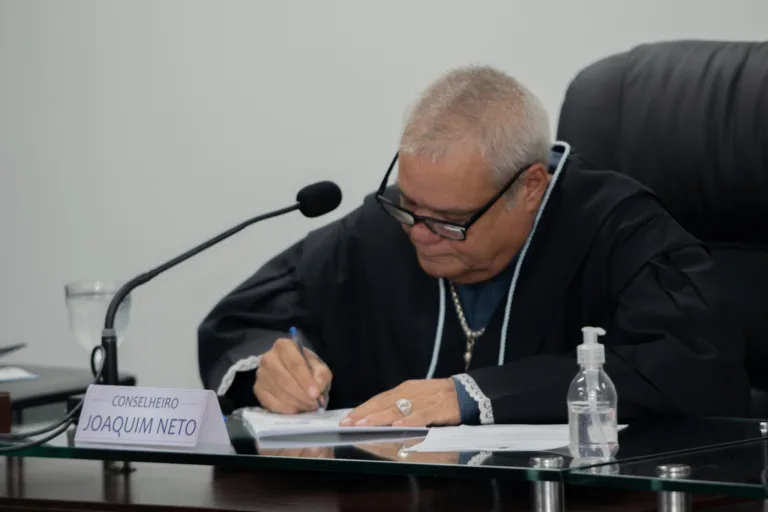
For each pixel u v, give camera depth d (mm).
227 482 4980
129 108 10461
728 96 6586
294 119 9891
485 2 9219
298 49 9836
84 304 5711
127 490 4875
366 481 4902
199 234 10266
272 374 5543
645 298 5934
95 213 10656
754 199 6496
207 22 10141
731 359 5633
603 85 6957
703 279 5938
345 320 6746
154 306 10398
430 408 5105
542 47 9078
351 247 6801
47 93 10773
